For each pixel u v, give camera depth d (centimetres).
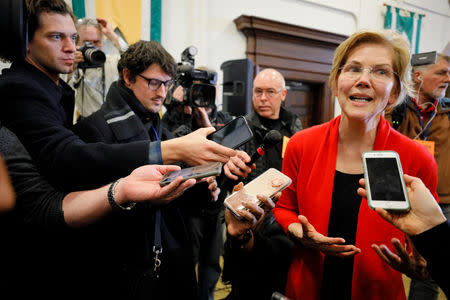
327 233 93
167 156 73
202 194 115
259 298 97
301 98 488
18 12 49
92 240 86
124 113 98
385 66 84
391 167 66
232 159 80
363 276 86
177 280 103
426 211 58
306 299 95
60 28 83
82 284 84
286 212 108
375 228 86
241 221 89
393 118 195
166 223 106
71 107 99
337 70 94
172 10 351
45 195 70
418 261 69
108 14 319
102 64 167
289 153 110
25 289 76
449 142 181
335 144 96
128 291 89
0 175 34
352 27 479
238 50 399
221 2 384
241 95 221
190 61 175
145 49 103
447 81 178
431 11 530
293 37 422
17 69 79
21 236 74
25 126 70
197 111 167
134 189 65
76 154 67
